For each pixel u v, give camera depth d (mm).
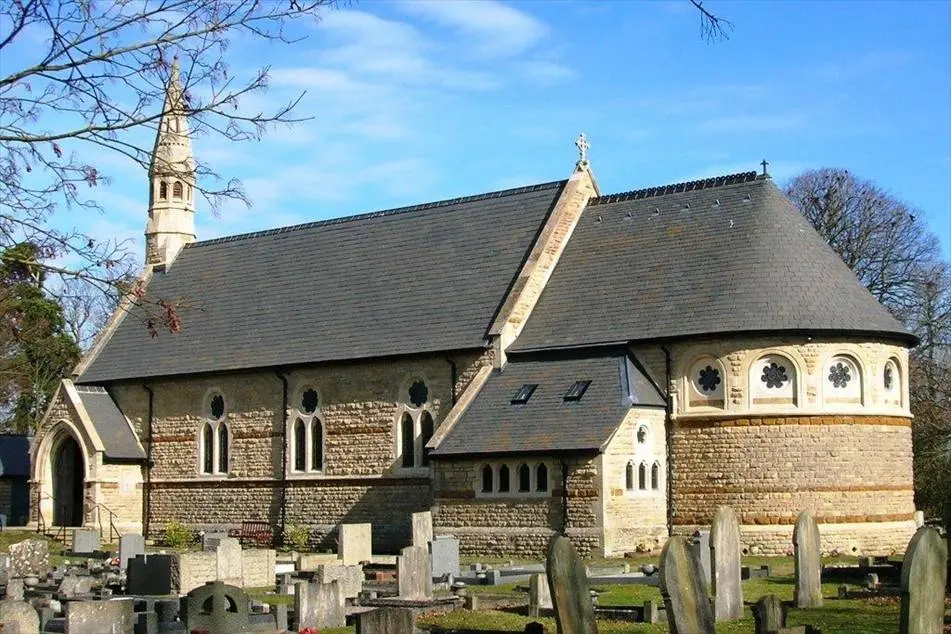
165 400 61844
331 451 55219
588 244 53375
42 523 62125
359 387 54625
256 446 58000
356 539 43625
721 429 46469
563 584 20062
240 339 59875
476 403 49438
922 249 76500
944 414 66875
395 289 56688
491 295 53062
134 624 26500
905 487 48188
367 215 61750
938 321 76875
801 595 28500
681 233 51000
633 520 45594
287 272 62156
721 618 27016
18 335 40156
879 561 40906
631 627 26562
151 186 69250
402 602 31016
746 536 45781
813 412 45969
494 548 46688
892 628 24859
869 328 46750
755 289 46969
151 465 61875
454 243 57031
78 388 63844
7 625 22891
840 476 46094
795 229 49125
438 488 48438
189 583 35406
